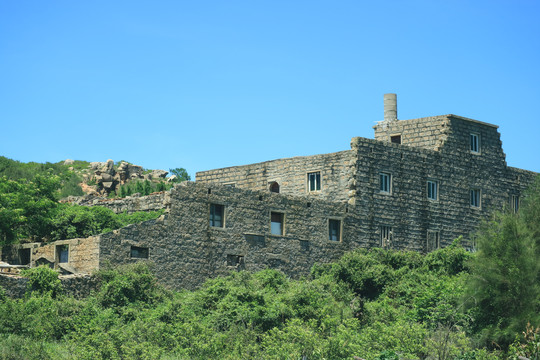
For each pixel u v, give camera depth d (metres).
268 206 49.81
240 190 48.72
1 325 34.88
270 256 49.28
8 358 31.56
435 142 59.22
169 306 39.81
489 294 39.34
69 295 40.44
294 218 50.84
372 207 54.38
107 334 34.41
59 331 36.12
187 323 36.44
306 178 56.78
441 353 33.28
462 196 59.56
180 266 45.34
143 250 44.28
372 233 54.16
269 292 43.12
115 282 40.88
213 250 46.91
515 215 42.44
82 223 51.81
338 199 54.62
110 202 62.28
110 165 99.19
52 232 50.78
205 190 47.22
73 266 44.00
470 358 33.41
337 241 52.66
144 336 35.34
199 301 41.28
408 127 60.59
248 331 36.91
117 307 39.97
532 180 64.88
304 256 50.81
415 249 56.16
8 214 48.75
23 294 39.25
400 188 56.03
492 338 37.62
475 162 60.81
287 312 39.62
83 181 99.00
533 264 39.31
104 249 42.72
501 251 40.41
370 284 48.25
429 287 45.69
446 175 58.78
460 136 60.06
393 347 34.53
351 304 44.44
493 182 61.88
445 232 58.06
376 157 55.12
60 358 32.03
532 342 32.53
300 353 32.59
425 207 57.19
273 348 33.03
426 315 40.72
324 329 36.62
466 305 39.78
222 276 47.06
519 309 38.44
